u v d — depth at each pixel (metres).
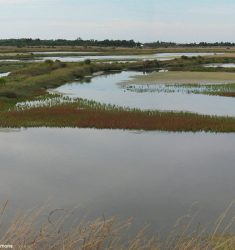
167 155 20.72
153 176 17.52
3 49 151.12
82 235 7.25
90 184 16.55
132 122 27.92
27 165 18.97
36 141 23.56
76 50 154.75
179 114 30.72
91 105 35.28
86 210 13.80
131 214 13.51
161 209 13.94
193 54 136.25
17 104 36.34
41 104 36.09
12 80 51.47
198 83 54.53
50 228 11.36
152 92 46.84
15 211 13.55
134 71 75.75
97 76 67.00
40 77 54.97
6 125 27.66
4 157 20.25
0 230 11.67
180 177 17.36
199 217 13.22
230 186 16.25
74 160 19.83
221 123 27.70
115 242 9.30
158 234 11.73
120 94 45.22
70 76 61.84
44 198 14.97
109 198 15.02
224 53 143.38
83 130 26.61
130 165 19.05
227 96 43.31
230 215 13.38
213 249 7.12
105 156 20.52
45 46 195.25
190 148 22.11
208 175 17.62
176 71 73.00
